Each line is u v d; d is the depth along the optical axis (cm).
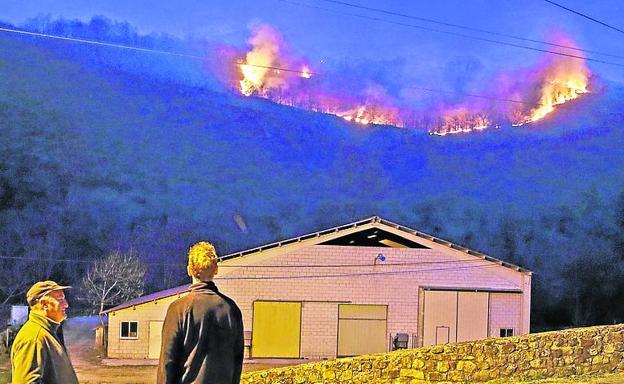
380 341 2720
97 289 4859
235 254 2653
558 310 5222
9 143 11406
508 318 2784
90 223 8062
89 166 11038
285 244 2689
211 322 438
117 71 17638
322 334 2689
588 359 1363
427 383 1377
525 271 2811
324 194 11819
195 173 11931
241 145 14325
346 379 1441
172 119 15275
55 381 474
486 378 1348
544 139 14138
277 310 2669
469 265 2786
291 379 1479
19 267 5800
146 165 11881
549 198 10012
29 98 14538
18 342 470
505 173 12331
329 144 15038
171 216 8981
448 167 13312
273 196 11206
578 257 6838
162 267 6450
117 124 14162
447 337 2744
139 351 2592
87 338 3184
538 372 1341
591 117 15138
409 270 2753
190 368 432
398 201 11312
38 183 9438
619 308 5316
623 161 12381
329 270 2711
